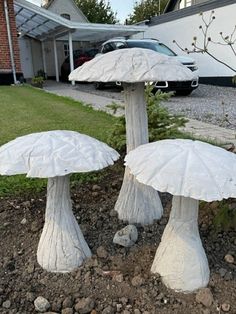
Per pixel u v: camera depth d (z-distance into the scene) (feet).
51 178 6.00
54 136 5.68
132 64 5.69
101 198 9.14
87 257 6.53
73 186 9.82
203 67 43.50
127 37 52.39
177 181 4.44
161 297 5.65
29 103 25.43
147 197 7.71
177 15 45.91
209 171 4.58
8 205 8.73
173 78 5.58
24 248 6.98
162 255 5.99
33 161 4.97
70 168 4.94
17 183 9.84
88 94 33.17
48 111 21.61
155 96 11.73
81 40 58.13
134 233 7.07
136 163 5.09
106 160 5.42
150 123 11.19
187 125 18.48
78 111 21.47
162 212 8.07
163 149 5.17
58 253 6.19
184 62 30.01
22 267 6.45
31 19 46.14
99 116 19.48
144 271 6.22
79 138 5.79
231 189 4.37
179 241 5.77
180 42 46.47
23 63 63.46
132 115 7.18
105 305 5.55
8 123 17.80
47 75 65.05
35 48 63.87
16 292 5.86
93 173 10.61
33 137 5.69
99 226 7.71
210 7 40.09
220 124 18.89
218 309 5.43
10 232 7.54
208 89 37.96
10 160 5.07
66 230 6.26
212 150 5.15
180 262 5.73
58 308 5.53
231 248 6.95
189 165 4.67
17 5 39.50
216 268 6.29
